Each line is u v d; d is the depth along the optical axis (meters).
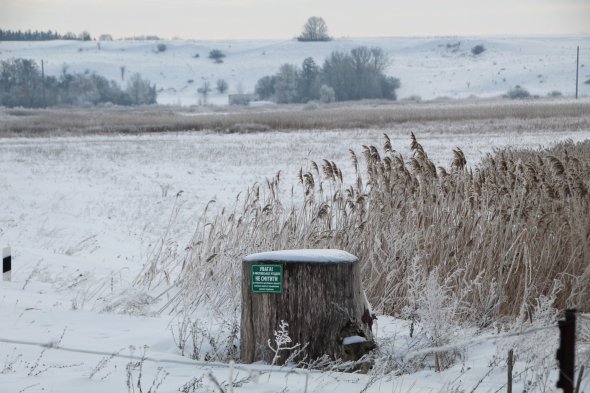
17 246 17.22
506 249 10.75
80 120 92.81
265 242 11.95
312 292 7.79
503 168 12.80
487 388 7.02
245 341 8.05
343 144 53.88
